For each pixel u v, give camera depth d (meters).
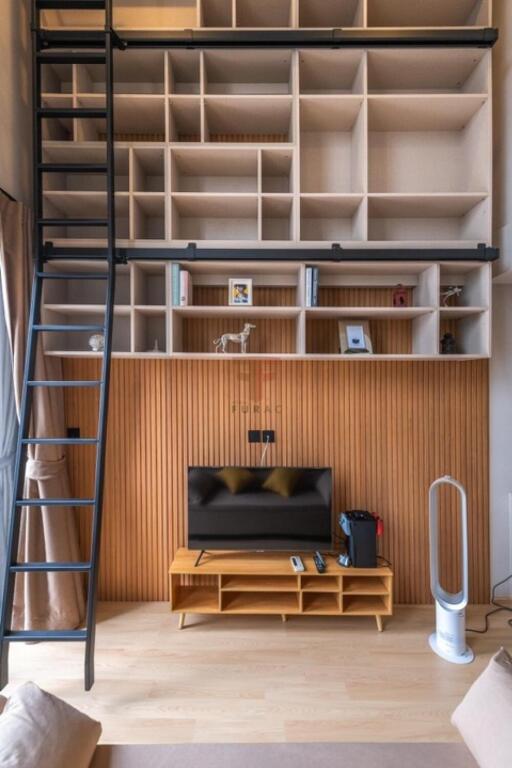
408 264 2.23
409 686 1.92
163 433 2.62
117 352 2.26
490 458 2.62
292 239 2.25
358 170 2.29
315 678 1.96
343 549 2.57
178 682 1.94
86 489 2.61
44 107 2.25
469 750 1.18
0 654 1.84
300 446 2.62
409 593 2.59
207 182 2.51
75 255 2.14
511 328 2.60
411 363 2.61
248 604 2.35
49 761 1.00
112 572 2.62
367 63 2.18
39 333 2.25
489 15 2.15
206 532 2.44
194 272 2.43
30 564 1.92
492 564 2.61
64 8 2.07
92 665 1.89
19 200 2.25
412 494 2.61
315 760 1.16
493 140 2.36
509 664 1.24
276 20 2.30
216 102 2.18
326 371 2.61
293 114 2.18
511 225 2.19
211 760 1.17
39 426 2.26
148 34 2.10
